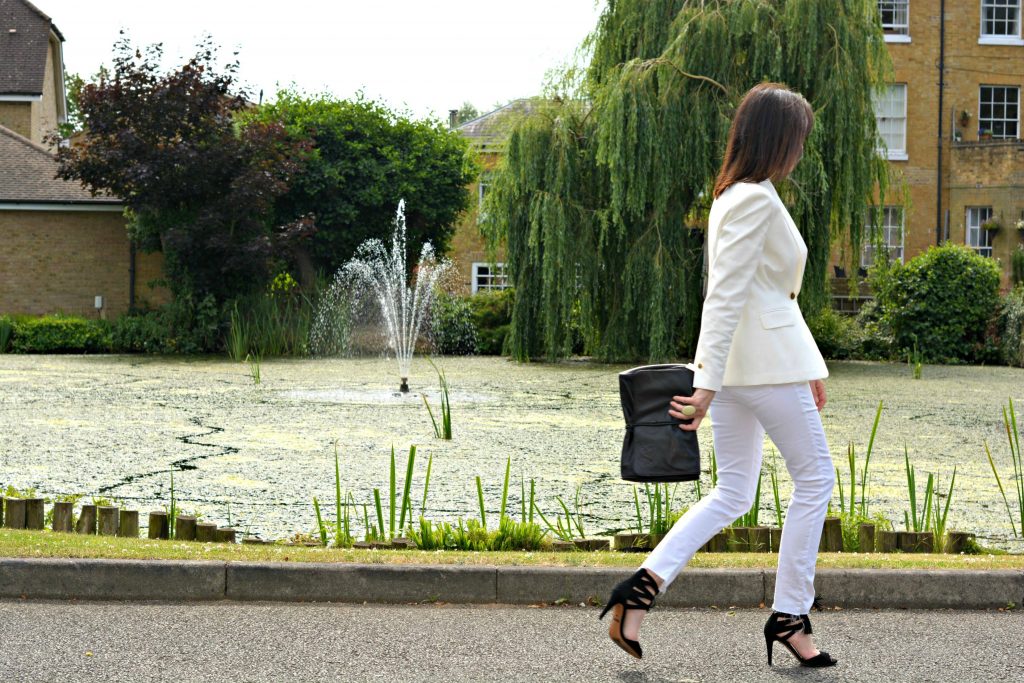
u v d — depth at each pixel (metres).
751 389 3.67
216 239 22.48
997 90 28.88
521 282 21.34
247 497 7.43
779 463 9.32
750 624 4.32
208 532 5.74
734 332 3.67
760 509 7.18
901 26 28.62
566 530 6.44
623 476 3.75
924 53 28.56
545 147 20.72
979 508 7.35
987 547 6.13
